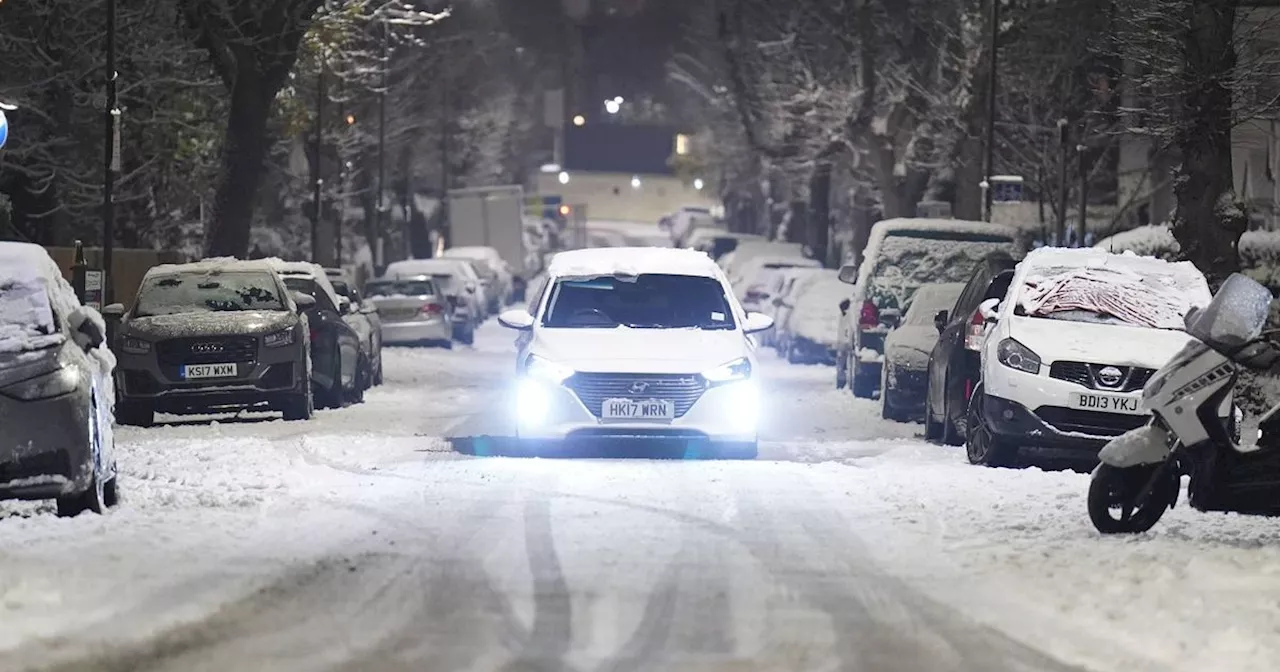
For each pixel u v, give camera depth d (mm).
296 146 114250
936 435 40562
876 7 98562
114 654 16234
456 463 32281
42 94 69812
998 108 90062
